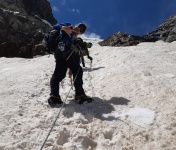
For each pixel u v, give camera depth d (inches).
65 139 101.6
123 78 159.2
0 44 477.1
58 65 127.8
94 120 111.7
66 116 116.9
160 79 149.2
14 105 125.6
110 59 223.9
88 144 98.8
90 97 130.7
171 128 101.5
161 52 250.1
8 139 98.6
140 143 96.2
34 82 161.8
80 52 132.3
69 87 156.6
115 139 99.1
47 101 131.6
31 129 105.3
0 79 171.9
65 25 128.0
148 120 109.0
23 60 271.4
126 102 126.6
